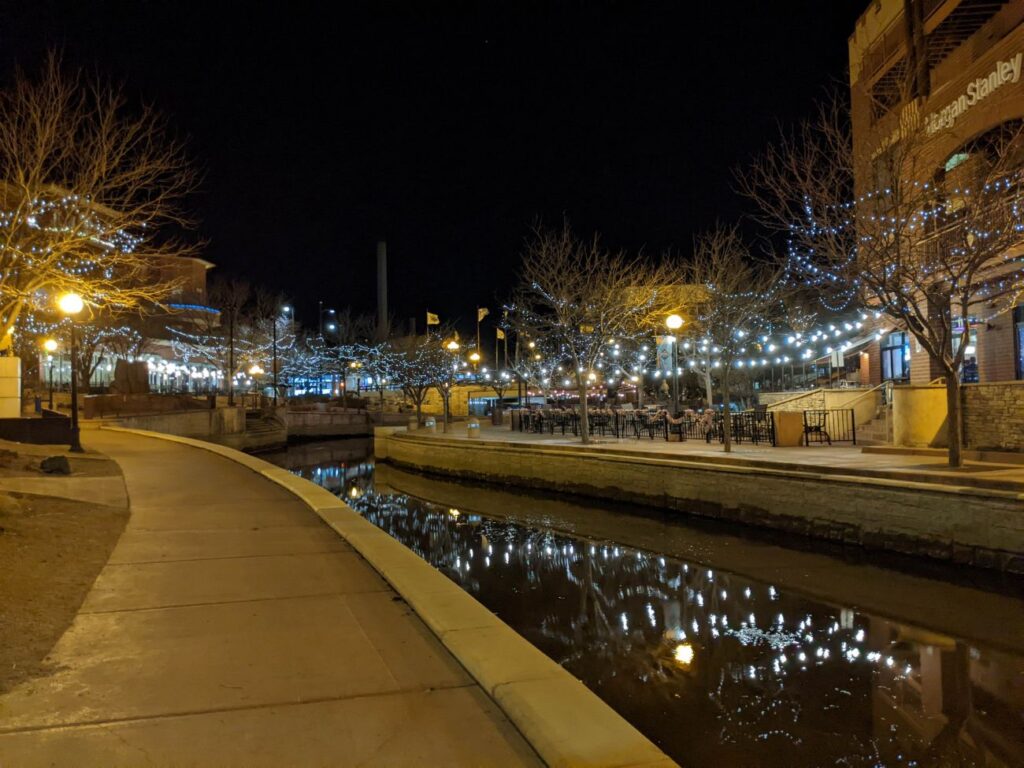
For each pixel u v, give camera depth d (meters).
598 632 9.55
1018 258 18.56
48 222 18.31
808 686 7.50
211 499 13.33
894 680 7.63
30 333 32.03
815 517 14.95
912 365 24.20
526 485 25.12
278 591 7.13
